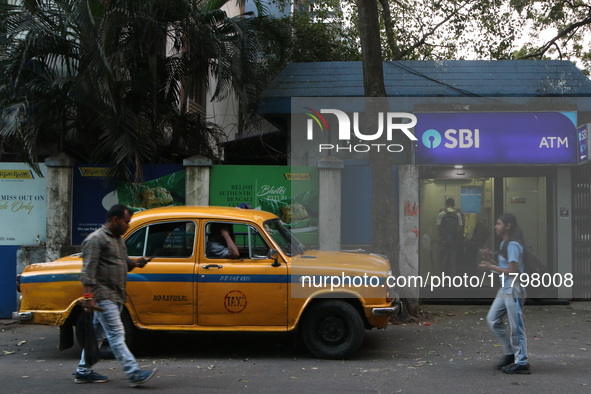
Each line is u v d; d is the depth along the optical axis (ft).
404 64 36.73
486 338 23.25
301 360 19.58
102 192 30.01
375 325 19.40
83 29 26.48
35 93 27.63
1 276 28.76
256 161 41.24
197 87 34.35
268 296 19.08
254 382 16.47
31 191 29.45
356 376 17.15
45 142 32.17
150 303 19.16
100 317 15.57
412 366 18.47
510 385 15.99
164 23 30.58
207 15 30.71
